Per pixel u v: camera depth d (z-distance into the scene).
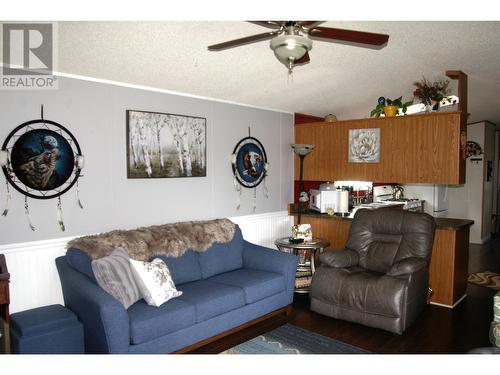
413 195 7.49
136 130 3.63
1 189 2.85
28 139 2.96
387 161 4.67
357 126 4.92
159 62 3.21
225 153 4.51
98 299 2.50
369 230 4.05
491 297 4.32
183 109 4.04
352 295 3.45
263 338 3.27
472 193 7.29
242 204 4.76
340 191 5.06
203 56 3.21
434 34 3.02
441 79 4.26
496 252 6.52
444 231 4.02
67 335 2.61
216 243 3.82
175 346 2.79
